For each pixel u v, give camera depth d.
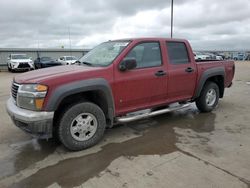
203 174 2.80
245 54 48.62
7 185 2.66
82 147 3.54
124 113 3.99
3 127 4.60
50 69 3.86
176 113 5.48
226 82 5.80
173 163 3.09
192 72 4.82
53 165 3.10
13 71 22.06
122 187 2.58
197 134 4.15
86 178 2.78
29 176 2.85
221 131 4.28
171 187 2.56
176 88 4.60
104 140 3.92
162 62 4.36
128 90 3.88
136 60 3.99
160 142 3.80
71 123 3.40
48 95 3.13
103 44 4.63
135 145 3.70
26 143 3.84
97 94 3.69
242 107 6.02
